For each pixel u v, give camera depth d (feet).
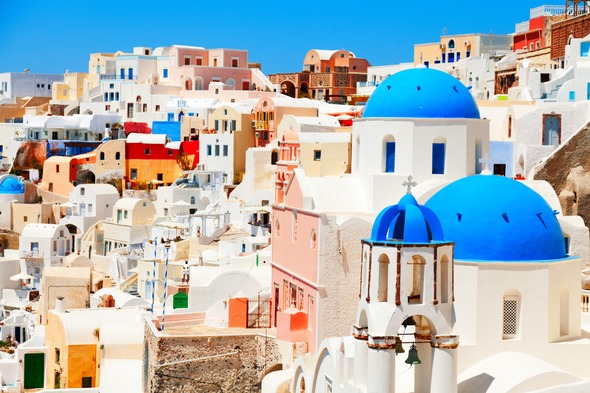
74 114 529.45
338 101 515.09
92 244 379.96
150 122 509.35
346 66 576.61
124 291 312.91
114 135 489.26
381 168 188.03
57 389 215.10
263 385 178.09
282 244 197.16
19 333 298.35
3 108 576.61
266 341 185.98
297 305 188.44
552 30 349.61
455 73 431.43
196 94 514.68
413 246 136.77
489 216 154.61
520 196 156.97
